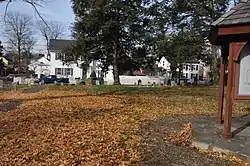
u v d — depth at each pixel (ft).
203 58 100.63
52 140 24.06
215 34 24.73
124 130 27.68
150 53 107.55
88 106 44.52
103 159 19.16
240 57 22.97
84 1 98.84
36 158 19.67
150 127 29.14
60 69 197.98
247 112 39.45
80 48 101.40
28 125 30.45
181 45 87.71
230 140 22.15
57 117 34.86
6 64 230.68
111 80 164.04
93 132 26.66
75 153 20.47
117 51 107.24
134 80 170.50
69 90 75.77
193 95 60.75
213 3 87.56
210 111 40.22
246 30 21.71
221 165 18.24
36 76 198.08
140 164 18.28
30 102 50.90
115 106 44.37
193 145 22.18
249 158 18.98
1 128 29.40
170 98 55.21
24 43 218.79
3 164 18.56
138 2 100.17
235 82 22.90
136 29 101.55
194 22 89.76
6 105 47.70
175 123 31.22
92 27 97.86
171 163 18.48
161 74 180.04
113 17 98.37
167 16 91.61
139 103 47.80
